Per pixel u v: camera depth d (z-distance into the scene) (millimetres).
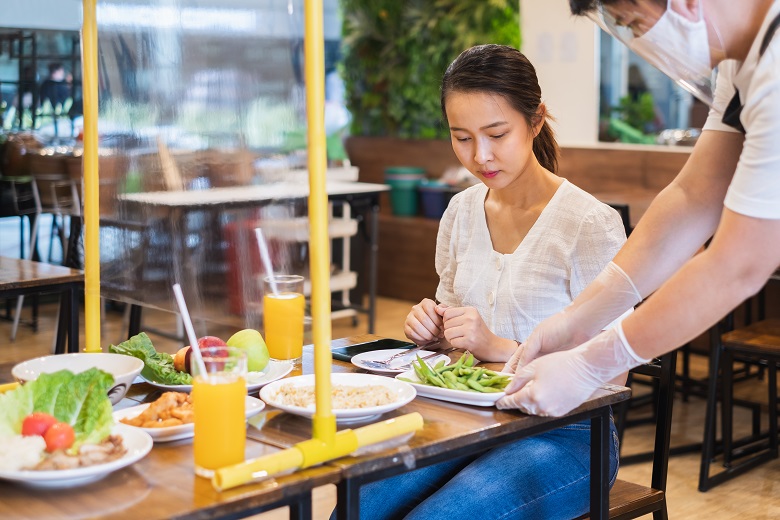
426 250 6336
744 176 1364
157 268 2209
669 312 1420
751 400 4133
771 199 1340
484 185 2127
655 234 1708
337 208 6098
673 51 1414
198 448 1213
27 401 1300
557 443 1762
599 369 1462
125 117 2156
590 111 5836
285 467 1189
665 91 5492
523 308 1979
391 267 6594
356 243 6211
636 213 4234
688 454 3576
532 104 1865
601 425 1568
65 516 1092
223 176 2314
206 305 2295
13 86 5625
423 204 6570
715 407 3240
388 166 7113
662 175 5375
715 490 3232
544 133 2070
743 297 1405
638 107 5617
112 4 2117
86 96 1679
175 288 1241
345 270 5660
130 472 1231
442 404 1529
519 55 1866
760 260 1369
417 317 1951
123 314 5770
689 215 1691
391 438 1340
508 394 1517
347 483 1242
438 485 1838
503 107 1831
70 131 5785
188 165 2258
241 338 1695
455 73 1865
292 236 2418
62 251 5773
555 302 1968
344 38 7270
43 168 5730
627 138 5688
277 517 2869
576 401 1472
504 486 1657
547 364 1477
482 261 2066
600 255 1908
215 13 2299
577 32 5840
